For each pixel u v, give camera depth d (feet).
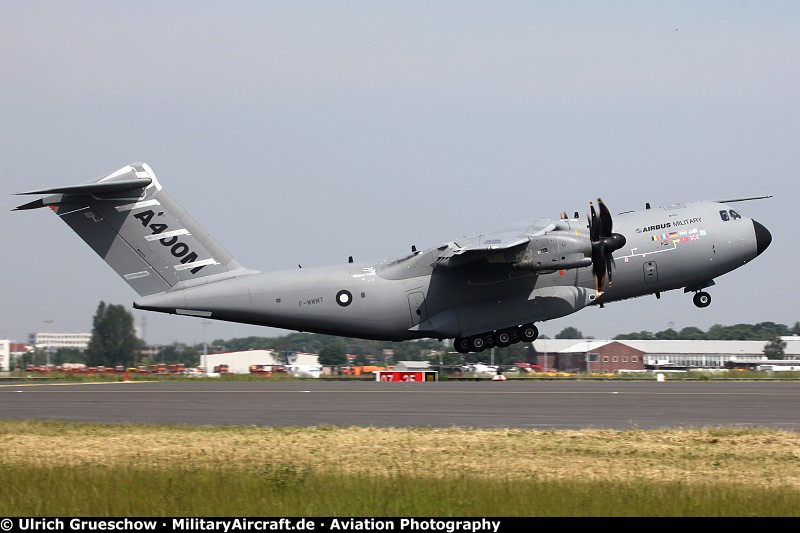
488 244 401.49
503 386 368.48
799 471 183.01
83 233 405.18
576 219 426.10
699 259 433.07
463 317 424.87
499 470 182.50
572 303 426.92
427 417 263.08
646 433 223.71
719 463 190.29
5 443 215.31
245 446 210.59
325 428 236.63
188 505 152.46
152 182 407.64
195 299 413.18
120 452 203.92
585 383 393.70
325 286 422.82
